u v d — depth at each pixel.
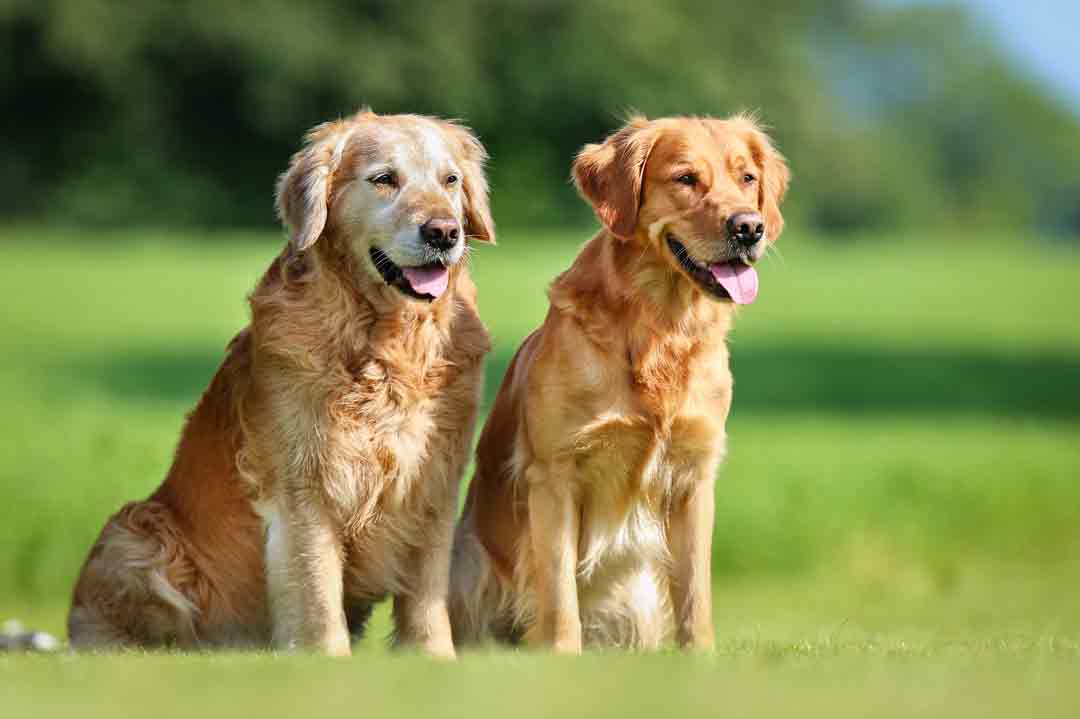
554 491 7.81
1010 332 39.44
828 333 38.41
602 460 7.78
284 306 7.83
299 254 7.95
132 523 8.34
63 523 13.74
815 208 78.12
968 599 12.44
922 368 31.33
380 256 7.76
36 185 58.91
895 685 5.41
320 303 7.80
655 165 7.84
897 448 18.62
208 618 8.28
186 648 8.26
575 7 61.62
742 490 15.18
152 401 24.19
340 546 7.91
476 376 8.09
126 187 58.69
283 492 7.84
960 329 39.94
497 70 60.72
